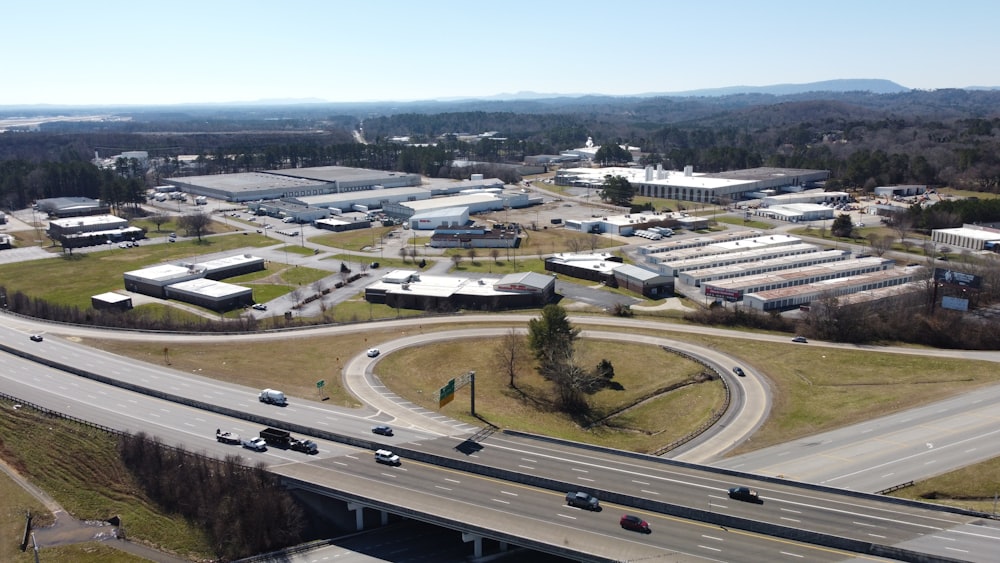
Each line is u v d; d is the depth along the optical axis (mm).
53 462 96875
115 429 99125
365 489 81188
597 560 67375
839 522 73000
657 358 132125
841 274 184125
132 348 133625
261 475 84312
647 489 80250
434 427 99125
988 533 70812
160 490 89312
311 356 130250
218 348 134250
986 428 99625
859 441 97625
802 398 113750
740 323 150750
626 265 190250
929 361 127062
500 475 83938
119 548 83125
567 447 92500
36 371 122562
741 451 96062
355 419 101500
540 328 125438
